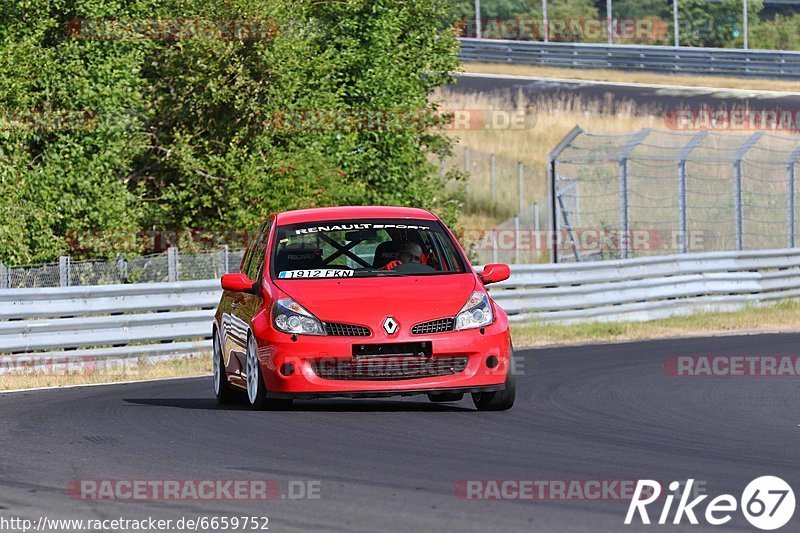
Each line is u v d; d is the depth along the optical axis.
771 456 28.22
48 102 73.44
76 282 72.62
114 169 79.12
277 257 38.19
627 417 35.47
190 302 62.75
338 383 34.41
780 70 178.00
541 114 158.25
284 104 83.75
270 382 35.19
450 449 29.09
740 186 96.12
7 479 26.03
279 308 35.56
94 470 26.98
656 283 80.62
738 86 172.50
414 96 92.00
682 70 179.38
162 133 85.69
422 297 35.50
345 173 85.69
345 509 22.38
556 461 27.39
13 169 70.75
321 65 86.69
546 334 69.38
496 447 29.41
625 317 78.31
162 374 53.81
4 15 75.06
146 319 59.78
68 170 73.88
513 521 21.20
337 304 35.22
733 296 84.75
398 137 90.00
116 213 74.81
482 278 38.12
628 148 91.75
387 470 26.28
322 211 40.38
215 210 85.62
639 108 159.88
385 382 34.38
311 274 37.44
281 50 83.06
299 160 82.25
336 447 29.44
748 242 122.38
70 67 74.00
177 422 34.66
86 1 75.62
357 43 90.38
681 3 194.88
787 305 86.12
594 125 155.00
